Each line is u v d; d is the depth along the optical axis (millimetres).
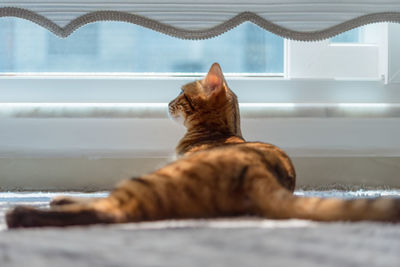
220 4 2254
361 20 2268
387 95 2484
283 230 944
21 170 2375
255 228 975
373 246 812
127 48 2506
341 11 2264
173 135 2424
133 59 2514
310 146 2445
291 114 2445
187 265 682
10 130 2383
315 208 1056
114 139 2406
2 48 2480
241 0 2256
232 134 1826
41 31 2484
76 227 1010
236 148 1306
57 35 2236
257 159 1251
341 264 688
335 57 2502
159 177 1117
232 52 2520
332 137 2453
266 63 2521
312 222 1050
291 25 2266
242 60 2520
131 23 2330
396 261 708
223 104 1842
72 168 2387
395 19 2273
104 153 2404
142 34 2506
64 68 2500
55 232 945
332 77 2506
